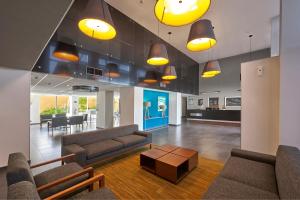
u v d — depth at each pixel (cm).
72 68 428
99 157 327
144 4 502
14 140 346
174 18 219
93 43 481
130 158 379
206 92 1159
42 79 468
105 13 253
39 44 218
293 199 119
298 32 243
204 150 457
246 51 928
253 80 317
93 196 166
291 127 243
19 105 353
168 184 260
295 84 242
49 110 1216
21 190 122
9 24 163
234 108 1023
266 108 299
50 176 204
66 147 312
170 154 313
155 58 390
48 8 138
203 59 1099
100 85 623
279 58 276
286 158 180
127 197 226
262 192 162
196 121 1155
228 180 188
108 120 796
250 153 256
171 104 1012
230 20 575
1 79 334
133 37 618
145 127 776
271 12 526
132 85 632
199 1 199
